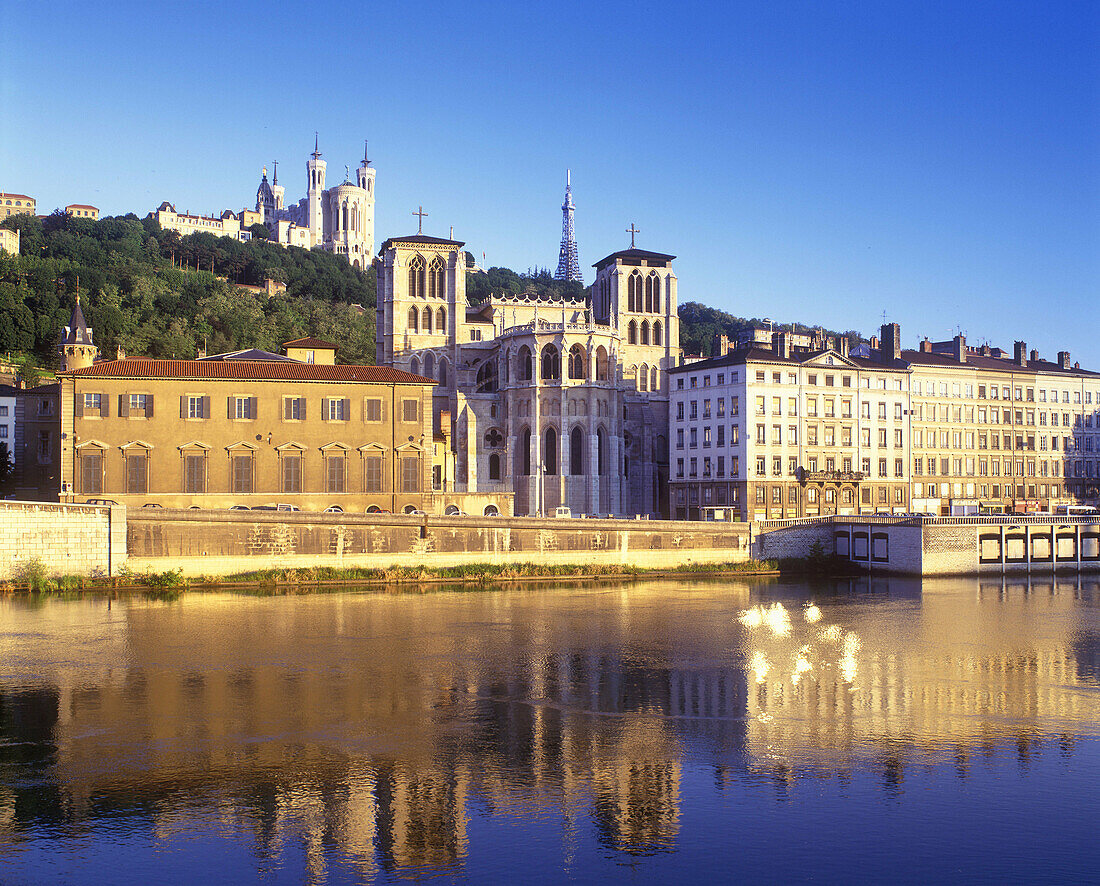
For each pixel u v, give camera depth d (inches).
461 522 4670.3
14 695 2511.1
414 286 7445.9
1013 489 6820.9
